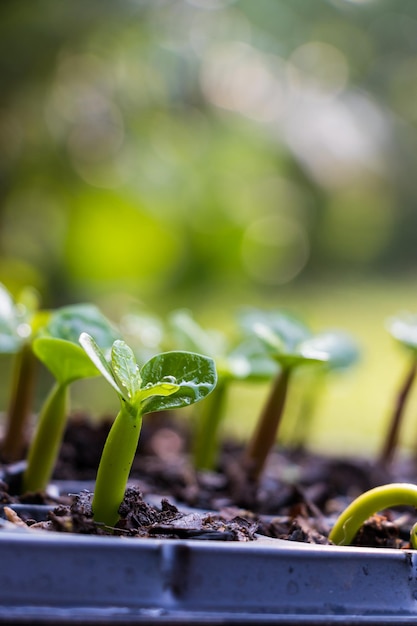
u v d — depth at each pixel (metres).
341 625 0.37
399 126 1.46
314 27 1.30
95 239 1.32
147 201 1.31
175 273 1.49
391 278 1.87
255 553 0.38
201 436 0.59
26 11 1.05
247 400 1.08
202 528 0.41
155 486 0.56
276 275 1.77
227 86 1.31
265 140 1.38
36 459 0.48
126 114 1.28
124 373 0.41
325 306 1.56
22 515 0.43
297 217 1.69
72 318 0.48
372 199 1.68
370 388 1.10
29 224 1.30
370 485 0.61
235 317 0.59
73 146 1.26
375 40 1.34
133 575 0.37
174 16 1.23
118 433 0.41
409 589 0.39
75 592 0.36
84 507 0.42
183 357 0.42
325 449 0.78
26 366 0.54
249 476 0.53
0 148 1.20
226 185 1.43
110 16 1.13
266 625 0.37
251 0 1.26
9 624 0.35
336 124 1.38
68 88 1.20
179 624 0.36
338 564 0.39
